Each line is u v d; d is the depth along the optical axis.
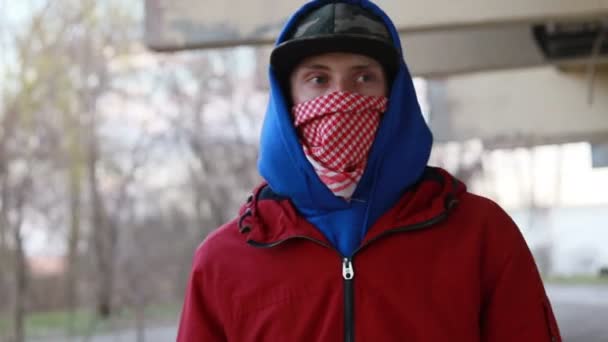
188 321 2.46
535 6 6.11
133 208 21.06
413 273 2.29
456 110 14.52
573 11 6.07
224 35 6.16
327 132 2.35
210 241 2.51
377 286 2.28
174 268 21.50
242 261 2.42
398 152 2.39
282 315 2.32
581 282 30.27
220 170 21.28
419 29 6.26
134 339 18.02
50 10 20.25
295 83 2.50
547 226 33.81
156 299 21.41
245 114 21.28
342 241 2.37
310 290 2.33
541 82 13.99
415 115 2.44
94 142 20.38
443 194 2.38
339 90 2.41
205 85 21.27
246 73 21.41
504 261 2.36
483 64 10.38
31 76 19.64
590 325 17.27
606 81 13.56
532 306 2.35
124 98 21.11
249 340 2.36
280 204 2.47
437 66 10.52
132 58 21.14
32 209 19.39
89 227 20.97
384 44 2.36
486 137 14.28
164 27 6.26
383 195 2.37
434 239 2.34
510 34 10.39
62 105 20.20
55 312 21.53
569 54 9.96
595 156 18.55
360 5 2.48
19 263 18.39
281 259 2.38
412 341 2.26
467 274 2.30
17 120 18.86
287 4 6.15
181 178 21.47
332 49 2.39
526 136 13.95
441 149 20.81
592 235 38.94
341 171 2.37
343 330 2.28
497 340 2.34
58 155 19.67
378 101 2.40
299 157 2.37
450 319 2.27
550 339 2.34
